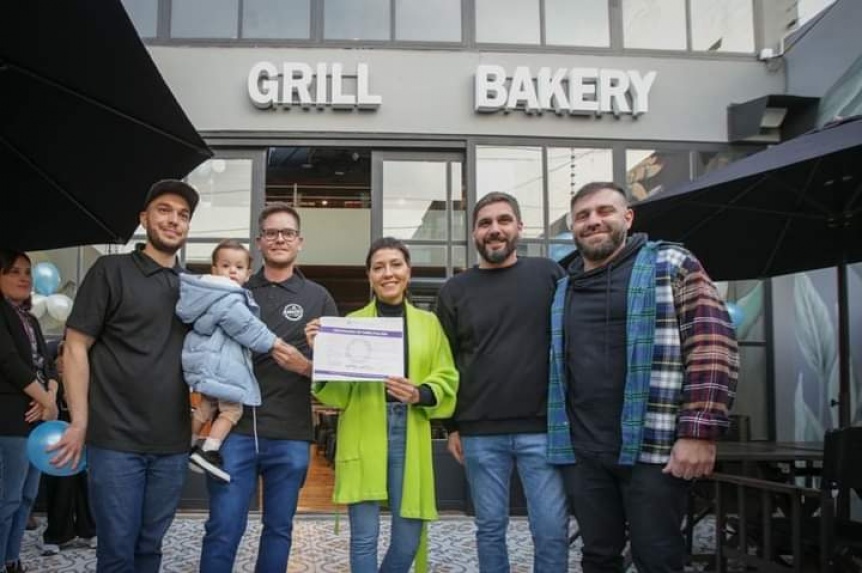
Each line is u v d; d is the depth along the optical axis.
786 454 3.75
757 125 5.57
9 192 2.90
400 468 2.64
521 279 2.70
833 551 2.80
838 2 5.23
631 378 2.26
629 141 5.72
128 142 2.65
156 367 2.36
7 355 3.32
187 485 5.37
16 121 2.53
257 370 2.66
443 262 5.62
